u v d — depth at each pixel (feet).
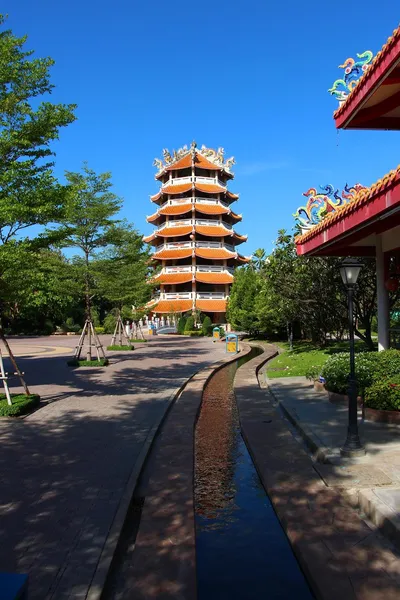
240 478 24.50
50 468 23.98
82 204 67.05
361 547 16.02
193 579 14.26
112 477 22.61
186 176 198.08
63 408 39.09
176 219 198.18
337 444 26.25
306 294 71.61
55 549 15.74
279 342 121.29
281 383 50.06
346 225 32.45
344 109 34.24
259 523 19.17
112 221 69.21
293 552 16.70
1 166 35.99
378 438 27.14
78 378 57.82
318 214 43.70
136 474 22.99
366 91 30.60
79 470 23.63
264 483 22.77
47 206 34.27
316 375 50.24
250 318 134.92
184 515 18.72
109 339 144.25
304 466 24.39
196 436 33.04
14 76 35.86
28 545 16.02
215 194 196.95
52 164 38.14
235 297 144.05
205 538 17.99
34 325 180.65
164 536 16.98
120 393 46.68
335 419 32.32
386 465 22.72
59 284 68.59
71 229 41.57
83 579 13.98
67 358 85.05
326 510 18.95
